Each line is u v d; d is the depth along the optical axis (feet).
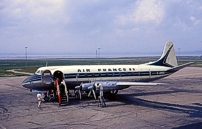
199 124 74.33
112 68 131.23
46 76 117.91
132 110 95.50
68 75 121.19
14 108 103.60
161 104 107.76
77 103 111.55
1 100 124.67
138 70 136.15
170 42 150.00
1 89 169.78
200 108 98.68
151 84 108.17
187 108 98.89
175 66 151.94
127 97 127.85
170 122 76.95
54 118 84.69
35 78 118.62
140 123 76.18
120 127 72.02
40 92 124.36
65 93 113.39
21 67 434.71
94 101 115.96
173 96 130.11
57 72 123.44
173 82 198.18
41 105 108.68
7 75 283.38
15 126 75.77
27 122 80.18
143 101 115.65
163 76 143.64
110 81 121.29
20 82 213.25
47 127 73.82
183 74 273.33
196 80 212.02
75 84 123.65
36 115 89.81
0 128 73.87
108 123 76.79
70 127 73.20
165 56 148.15
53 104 110.22
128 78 133.28
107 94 133.49
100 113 90.94
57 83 114.32
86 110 96.58
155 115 86.79
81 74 123.44
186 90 153.17
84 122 78.59
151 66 141.79
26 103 115.14
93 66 129.29
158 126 72.59
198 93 140.56
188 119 80.64
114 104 108.47
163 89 158.40
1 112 96.07
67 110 97.30
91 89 111.65
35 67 431.43
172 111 93.25
